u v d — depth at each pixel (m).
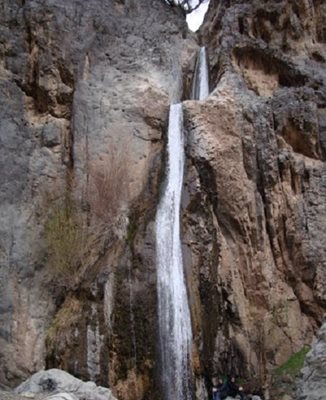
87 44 21.70
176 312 17.52
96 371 15.92
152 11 24.83
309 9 22.45
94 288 17.00
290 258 18.67
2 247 17.98
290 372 16.77
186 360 16.95
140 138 20.67
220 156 19.03
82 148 20.05
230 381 16.64
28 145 19.50
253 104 20.03
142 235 18.25
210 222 18.31
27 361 16.81
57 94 20.44
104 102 20.97
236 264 18.19
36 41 20.67
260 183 19.23
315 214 19.02
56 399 11.58
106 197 19.44
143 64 22.61
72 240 18.39
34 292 17.84
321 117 20.39
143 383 16.25
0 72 20.09
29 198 18.83
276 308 17.95
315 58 22.00
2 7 20.92
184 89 23.53
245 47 21.64
